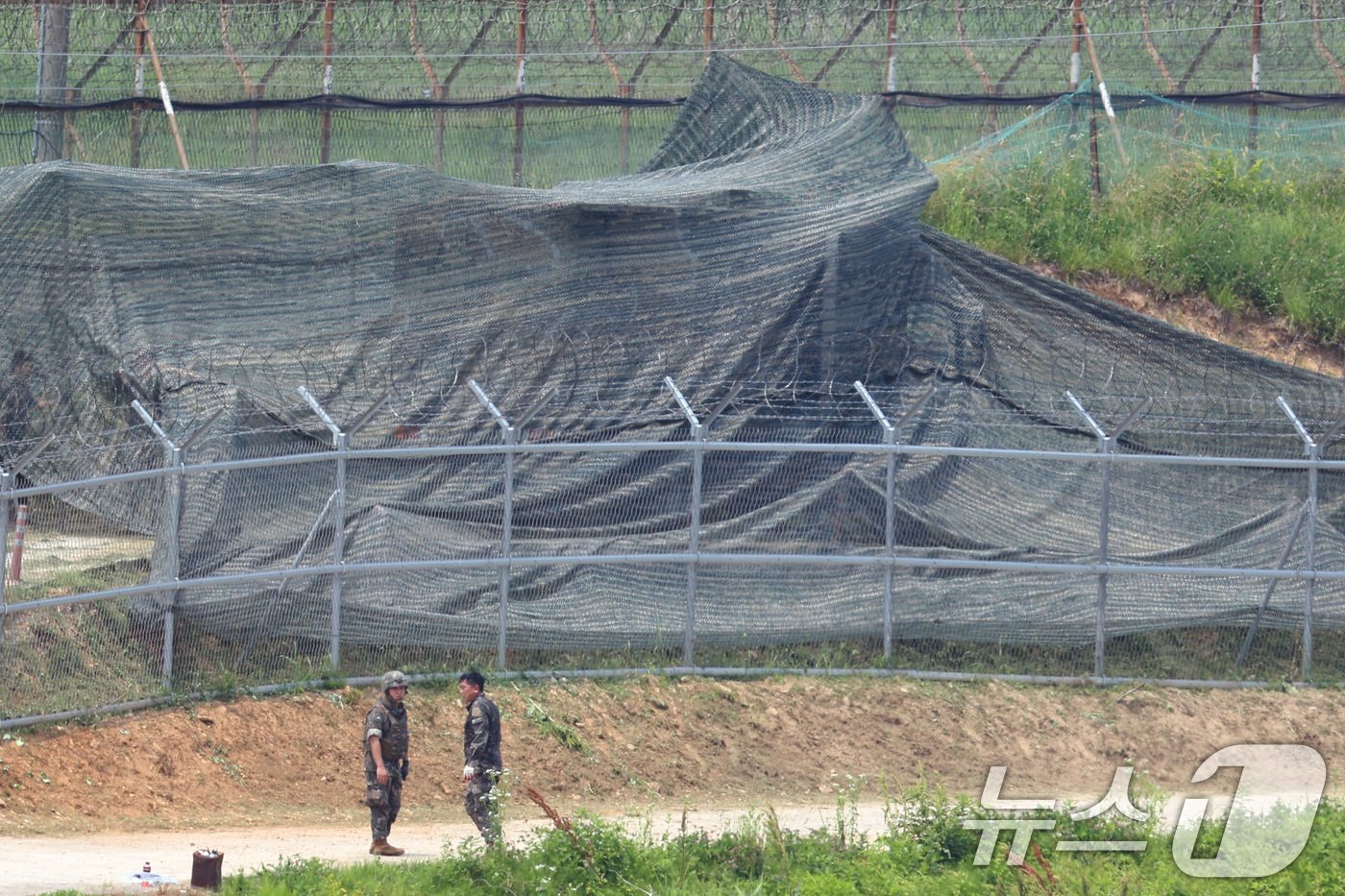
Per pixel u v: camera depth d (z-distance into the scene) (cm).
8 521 5962
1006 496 7400
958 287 8312
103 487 6400
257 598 6184
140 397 7094
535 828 4919
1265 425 7925
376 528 6525
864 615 6956
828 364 7762
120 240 7456
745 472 7281
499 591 6631
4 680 5616
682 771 6228
